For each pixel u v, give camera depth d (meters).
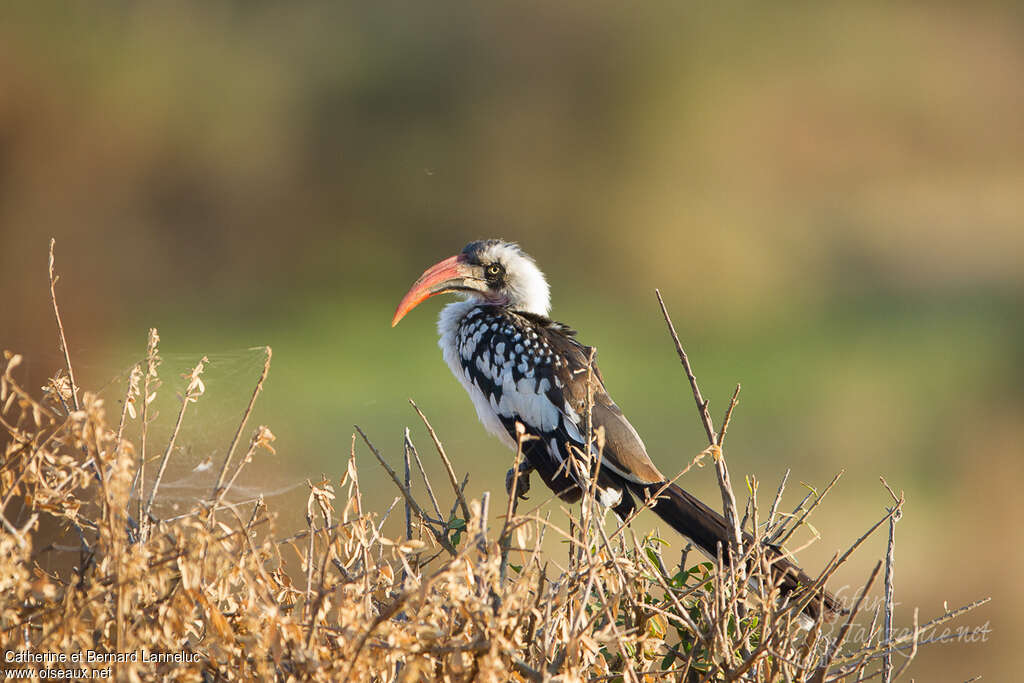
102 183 20.52
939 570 9.75
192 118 21.25
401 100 22.88
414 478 11.03
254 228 21.72
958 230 24.84
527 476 6.44
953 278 22.58
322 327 18.56
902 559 10.08
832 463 13.03
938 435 13.96
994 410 15.16
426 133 23.02
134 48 20.94
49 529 4.63
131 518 3.88
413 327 18.81
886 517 4.09
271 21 22.42
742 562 3.94
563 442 6.08
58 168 20.17
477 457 12.30
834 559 3.94
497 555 3.57
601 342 18.67
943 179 25.98
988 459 12.92
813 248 23.30
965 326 19.59
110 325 17.81
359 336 18.00
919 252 23.73
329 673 3.35
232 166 21.44
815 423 14.45
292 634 3.36
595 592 4.27
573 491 5.88
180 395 4.07
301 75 22.44
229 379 7.36
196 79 21.41
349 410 13.95
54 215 20.06
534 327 6.60
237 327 18.92
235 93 21.72
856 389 16.02
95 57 20.50
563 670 3.62
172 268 20.72
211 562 3.46
